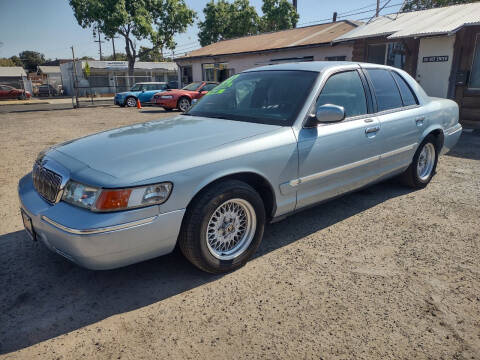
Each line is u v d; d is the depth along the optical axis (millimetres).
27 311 2494
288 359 2059
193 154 2617
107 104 23797
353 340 2199
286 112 3275
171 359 2068
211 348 2146
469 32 9273
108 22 32625
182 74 28000
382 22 11867
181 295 2654
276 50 19469
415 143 4465
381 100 4043
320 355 2086
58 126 12125
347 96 3662
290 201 3188
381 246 3355
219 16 40625
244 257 2979
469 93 9531
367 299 2584
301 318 2393
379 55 11906
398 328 2299
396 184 5137
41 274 2947
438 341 2191
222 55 23125
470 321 2363
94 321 2393
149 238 2430
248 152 2801
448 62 9734
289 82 3537
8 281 2850
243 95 3729
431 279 2828
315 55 18234
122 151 2688
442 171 5836
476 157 6746
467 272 2928
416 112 4426
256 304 2541
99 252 2297
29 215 2633
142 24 33594
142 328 2322
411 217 4008
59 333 2283
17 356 2098
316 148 3232
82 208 2367
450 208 4258
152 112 16859
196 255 2674
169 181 2436
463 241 3447
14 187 5230
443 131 4945
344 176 3605
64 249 2385
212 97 3994
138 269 3002
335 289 2703
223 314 2441
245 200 2840
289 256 3184
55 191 2543
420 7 28156
